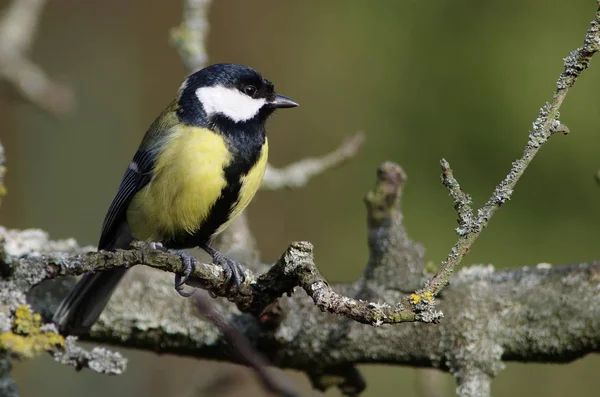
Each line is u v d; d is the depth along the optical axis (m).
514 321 5.77
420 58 11.79
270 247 12.34
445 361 5.81
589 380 10.11
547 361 5.78
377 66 12.11
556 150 10.66
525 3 11.30
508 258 10.62
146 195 6.49
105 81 13.09
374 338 5.93
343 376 6.32
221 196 6.43
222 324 5.77
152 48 13.48
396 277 6.02
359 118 12.13
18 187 12.17
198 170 6.30
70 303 6.02
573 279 5.88
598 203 10.51
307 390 11.40
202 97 6.54
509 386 10.25
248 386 9.79
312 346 6.01
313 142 12.69
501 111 11.12
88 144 12.66
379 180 6.13
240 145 6.50
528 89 11.00
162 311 6.14
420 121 11.60
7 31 9.79
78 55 13.06
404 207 11.27
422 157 11.48
